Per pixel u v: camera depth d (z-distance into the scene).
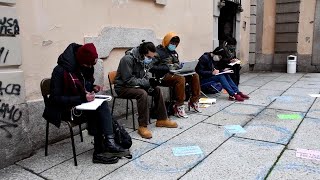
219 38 8.91
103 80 4.36
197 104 4.96
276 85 7.77
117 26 4.56
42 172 2.83
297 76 9.58
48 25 3.52
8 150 2.98
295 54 10.69
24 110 3.13
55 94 2.89
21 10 3.19
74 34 3.86
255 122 4.30
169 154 3.19
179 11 6.14
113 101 4.17
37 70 3.43
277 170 2.72
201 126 4.17
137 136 3.79
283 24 10.76
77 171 2.83
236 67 6.73
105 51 4.33
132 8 4.84
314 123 4.16
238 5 9.48
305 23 10.41
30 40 3.32
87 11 4.03
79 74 3.08
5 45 2.93
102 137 3.05
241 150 3.24
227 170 2.76
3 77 2.91
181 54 6.33
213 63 6.09
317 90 6.80
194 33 6.76
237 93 5.95
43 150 3.39
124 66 3.85
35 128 3.38
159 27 5.55
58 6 3.62
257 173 2.68
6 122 2.96
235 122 4.33
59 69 2.94
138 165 2.93
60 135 3.70
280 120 4.37
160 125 4.18
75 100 2.90
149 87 4.15
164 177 2.67
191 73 4.88
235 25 9.78
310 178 2.56
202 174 2.70
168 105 4.87
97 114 3.05
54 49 3.62
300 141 3.45
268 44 11.17
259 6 11.07
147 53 3.88
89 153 3.29
